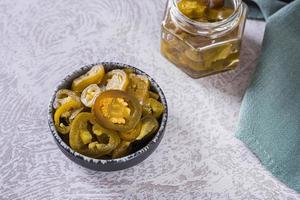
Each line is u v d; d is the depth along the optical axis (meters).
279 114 0.49
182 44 0.51
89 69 0.48
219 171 0.48
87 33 0.55
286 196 0.47
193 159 0.49
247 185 0.47
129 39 0.55
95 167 0.45
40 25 0.56
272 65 0.51
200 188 0.47
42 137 0.49
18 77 0.52
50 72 0.53
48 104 0.50
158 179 0.48
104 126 0.45
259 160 0.49
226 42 0.50
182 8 0.50
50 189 0.47
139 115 0.45
